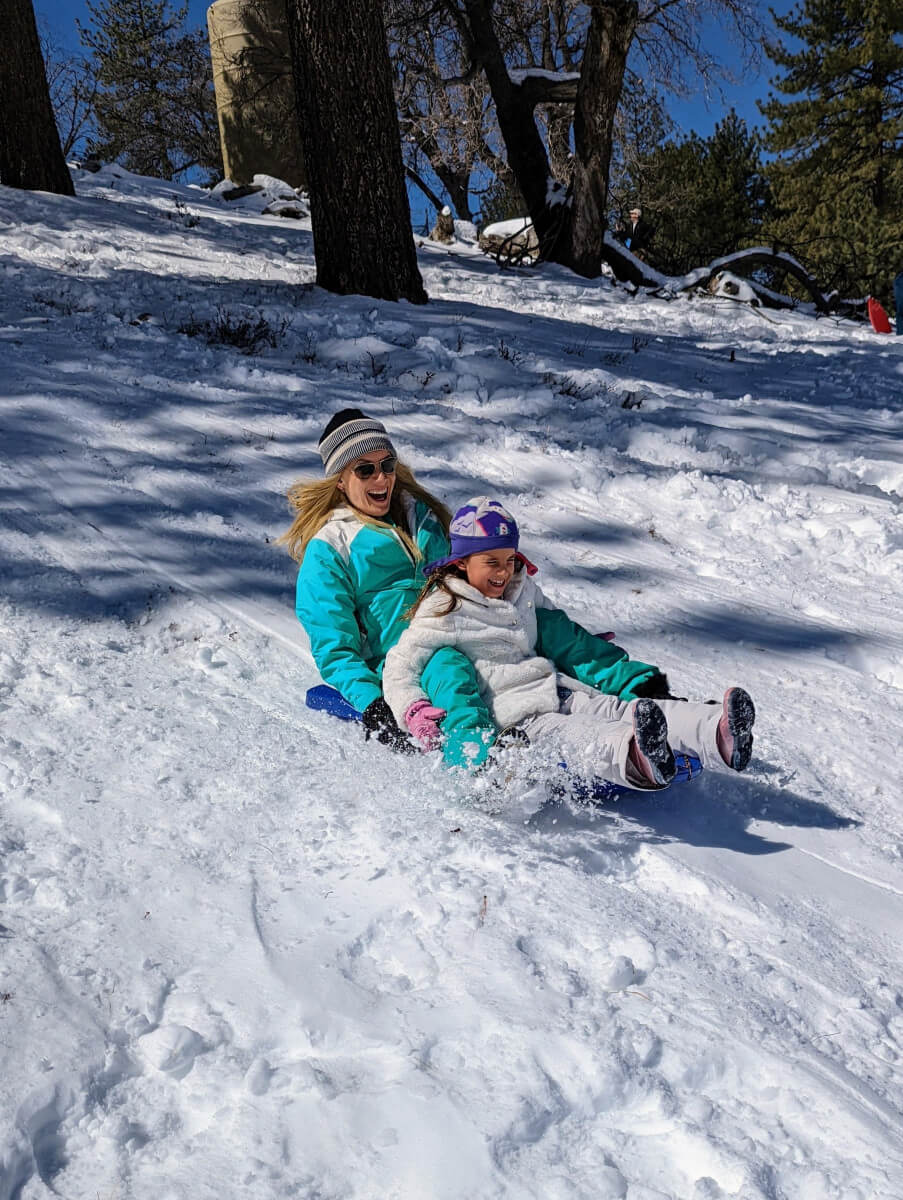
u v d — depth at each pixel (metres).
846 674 4.55
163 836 2.91
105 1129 1.95
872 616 5.18
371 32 12.47
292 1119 1.96
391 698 3.33
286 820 3.03
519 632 3.36
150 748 3.41
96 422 6.63
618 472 6.88
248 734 3.56
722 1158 1.88
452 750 3.13
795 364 12.44
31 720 3.53
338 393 7.96
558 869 2.80
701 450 7.66
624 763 3.02
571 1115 2.00
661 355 12.05
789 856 3.09
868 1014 2.36
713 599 5.25
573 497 6.49
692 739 3.06
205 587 4.80
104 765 3.28
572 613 4.94
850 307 22.64
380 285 12.89
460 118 26.38
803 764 3.73
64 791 3.10
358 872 2.77
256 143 27.28
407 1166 1.86
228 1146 1.91
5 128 16.61
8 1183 1.83
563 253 20.95
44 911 2.56
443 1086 2.01
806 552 5.96
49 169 16.98
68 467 5.91
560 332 12.70
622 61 19.83
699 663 4.55
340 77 12.40
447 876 2.72
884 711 4.21
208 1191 1.82
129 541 5.15
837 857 3.12
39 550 4.93
